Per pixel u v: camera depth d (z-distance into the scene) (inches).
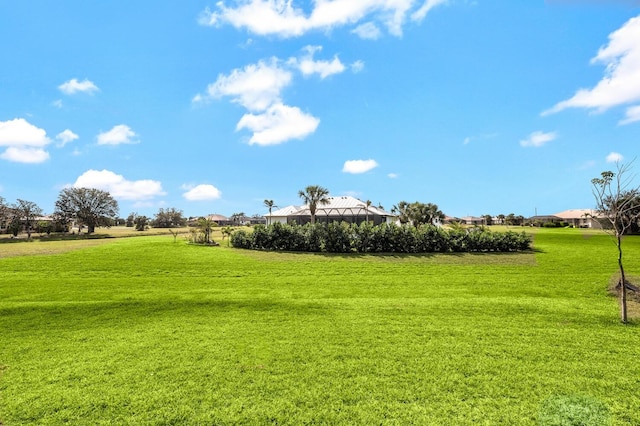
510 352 271.1
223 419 185.9
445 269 744.3
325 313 387.9
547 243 1256.8
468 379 227.1
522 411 190.2
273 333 320.5
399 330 326.0
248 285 585.3
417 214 2378.2
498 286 554.3
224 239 1546.5
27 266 763.4
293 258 920.9
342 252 1033.5
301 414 190.1
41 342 302.2
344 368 244.5
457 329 326.6
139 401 203.6
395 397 206.5
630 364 248.1
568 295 479.8
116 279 641.0
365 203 2359.7
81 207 2522.1
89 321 365.1
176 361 258.4
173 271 730.2
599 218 437.1
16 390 217.8
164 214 3836.1
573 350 274.2
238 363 254.1
